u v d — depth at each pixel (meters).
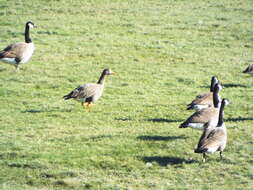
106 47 33.69
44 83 27.12
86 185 15.73
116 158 17.61
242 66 31.30
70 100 24.86
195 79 28.67
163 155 17.91
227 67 31.02
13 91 25.58
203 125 18.59
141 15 41.38
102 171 16.73
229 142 18.95
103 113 22.89
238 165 17.12
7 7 41.69
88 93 22.84
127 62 31.23
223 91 26.83
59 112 22.84
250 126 20.95
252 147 18.50
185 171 16.69
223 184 15.76
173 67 30.73
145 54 32.75
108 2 44.91
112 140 19.22
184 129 20.58
